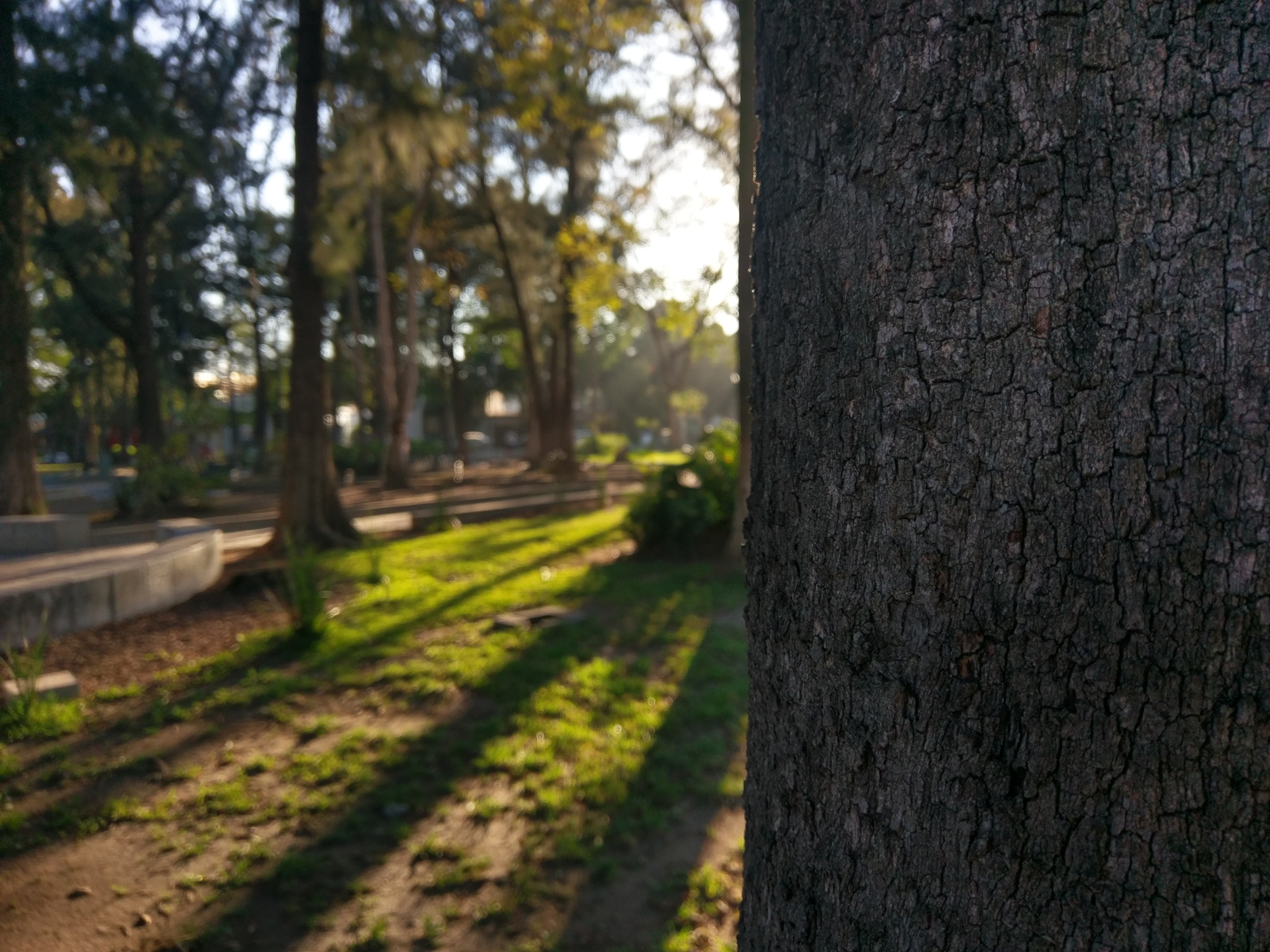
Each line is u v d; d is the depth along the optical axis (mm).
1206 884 1004
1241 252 981
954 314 1122
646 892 3326
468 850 3588
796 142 1337
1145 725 1026
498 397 75688
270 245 30641
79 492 24906
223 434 60906
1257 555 972
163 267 29266
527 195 26438
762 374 1440
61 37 13289
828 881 1291
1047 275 1063
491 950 2979
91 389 36281
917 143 1150
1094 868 1059
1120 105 1029
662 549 10633
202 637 7113
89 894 3305
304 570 6758
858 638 1230
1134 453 1021
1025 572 1083
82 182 16422
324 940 3035
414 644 6613
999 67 1091
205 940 3020
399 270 31609
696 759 4422
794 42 1341
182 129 18062
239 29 18219
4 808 4000
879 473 1196
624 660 6141
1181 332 1002
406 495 22516
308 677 5766
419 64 17094
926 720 1162
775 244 1388
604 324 40500
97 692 5641
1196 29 996
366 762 4410
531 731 4742
